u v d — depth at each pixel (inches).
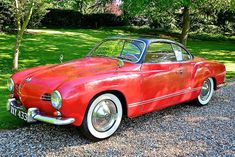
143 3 423.8
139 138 193.3
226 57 621.6
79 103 173.5
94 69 197.0
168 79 222.5
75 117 174.7
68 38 760.3
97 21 1129.4
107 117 190.2
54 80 183.3
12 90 201.6
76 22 1099.9
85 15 1114.1
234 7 558.3
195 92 250.7
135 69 203.3
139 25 1161.4
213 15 982.4
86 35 859.4
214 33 1048.2
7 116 221.0
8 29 782.5
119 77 190.2
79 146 178.9
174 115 239.3
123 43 225.3
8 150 170.2
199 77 251.0
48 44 650.8
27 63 459.8
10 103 197.9
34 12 866.8
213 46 804.0
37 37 731.4
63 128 202.8
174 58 233.6
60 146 177.8
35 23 895.7
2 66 426.6
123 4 448.1
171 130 207.6
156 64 216.8
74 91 171.5
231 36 1032.8
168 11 526.0
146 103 209.6
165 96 223.3
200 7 569.0
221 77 279.4
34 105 183.0
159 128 210.8
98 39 799.1
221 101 283.7
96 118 185.2
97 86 179.3
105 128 189.8
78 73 189.5
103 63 209.3
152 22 1093.1
